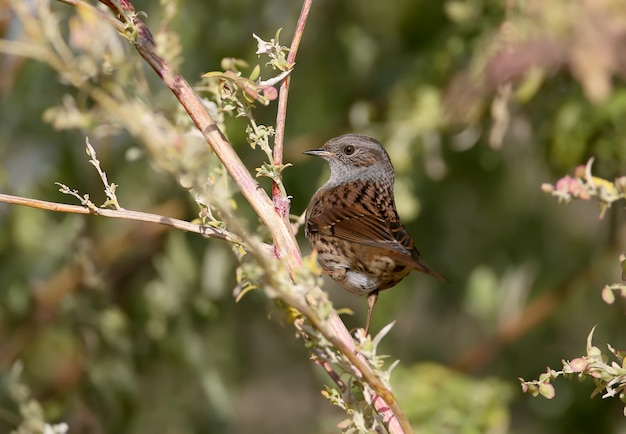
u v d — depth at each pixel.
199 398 12.73
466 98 10.47
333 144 10.13
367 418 5.92
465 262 12.94
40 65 11.45
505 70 9.49
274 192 6.36
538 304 12.37
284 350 13.88
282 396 14.38
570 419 12.61
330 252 8.73
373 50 12.26
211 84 6.72
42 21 5.74
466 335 13.74
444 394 10.39
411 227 12.59
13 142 11.79
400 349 13.50
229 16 11.70
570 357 13.23
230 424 12.44
